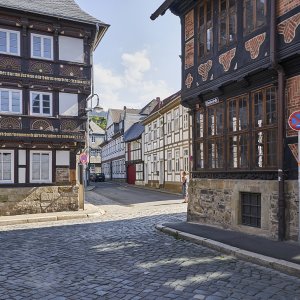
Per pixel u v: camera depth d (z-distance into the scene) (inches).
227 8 440.8
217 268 277.9
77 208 762.8
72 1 842.8
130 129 2130.9
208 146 491.8
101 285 240.5
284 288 227.8
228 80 428.1
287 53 346.9
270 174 377.1
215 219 468.8
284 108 359.3
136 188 1566.2
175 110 1256.2
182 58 550.0
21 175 734.5
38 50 751.1
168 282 243.3
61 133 756.6
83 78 781.9
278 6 361.7
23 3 741.9
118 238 420.5
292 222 347.3
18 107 732.7
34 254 342.3
